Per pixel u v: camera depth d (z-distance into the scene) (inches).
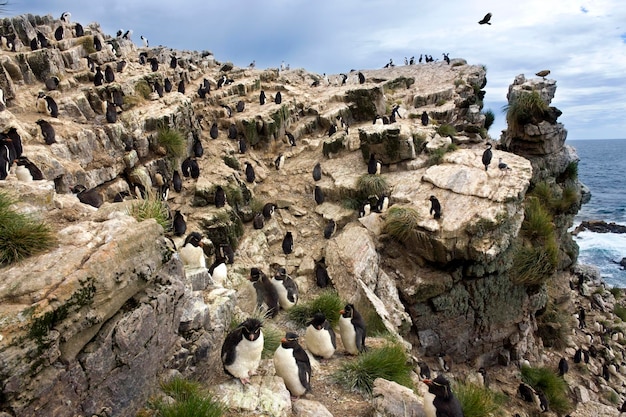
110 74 652.1
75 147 494.3
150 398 220.2
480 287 562.3
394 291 530.6
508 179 579.5
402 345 407.8
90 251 197.8
